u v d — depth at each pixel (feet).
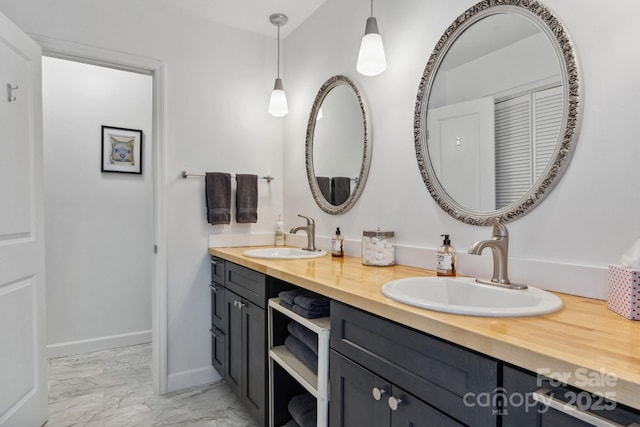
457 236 4.66
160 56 7.41
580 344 2.17
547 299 3.15
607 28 3.28
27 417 5.84
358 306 3.44
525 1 3.88
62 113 9.20
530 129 3.84
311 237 7.11
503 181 4.12
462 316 2.74
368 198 6.17
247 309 6.01
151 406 6.83
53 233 9.06
